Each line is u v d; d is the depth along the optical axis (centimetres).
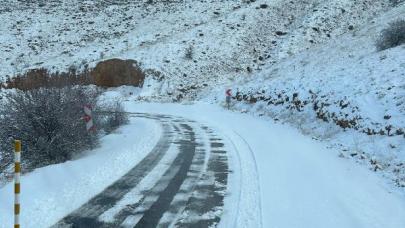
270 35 4309
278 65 3434
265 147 1459
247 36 4256
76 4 5834
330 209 816
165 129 1934
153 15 5100
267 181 1013
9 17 5403
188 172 1111
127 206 837
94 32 4812
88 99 1579
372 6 4575
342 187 962
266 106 2439
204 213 796
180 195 908
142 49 4072
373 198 890
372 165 1161
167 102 3306
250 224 737
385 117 1457
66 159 1367
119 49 4216
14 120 1334
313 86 2219
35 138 1347
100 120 1906
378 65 2055
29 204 847
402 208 833
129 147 1473
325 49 3206
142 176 1070
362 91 1770
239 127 1992
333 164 1180
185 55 3900
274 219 761
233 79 3616
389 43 2402
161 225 736
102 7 5606
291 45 3953
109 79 3809
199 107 2945
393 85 1689
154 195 909
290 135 1703
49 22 5188
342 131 1566
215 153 1365
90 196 900
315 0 4850
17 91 1423
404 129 1318
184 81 3616
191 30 4400
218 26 4419
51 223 744
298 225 733
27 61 4228
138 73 3759
